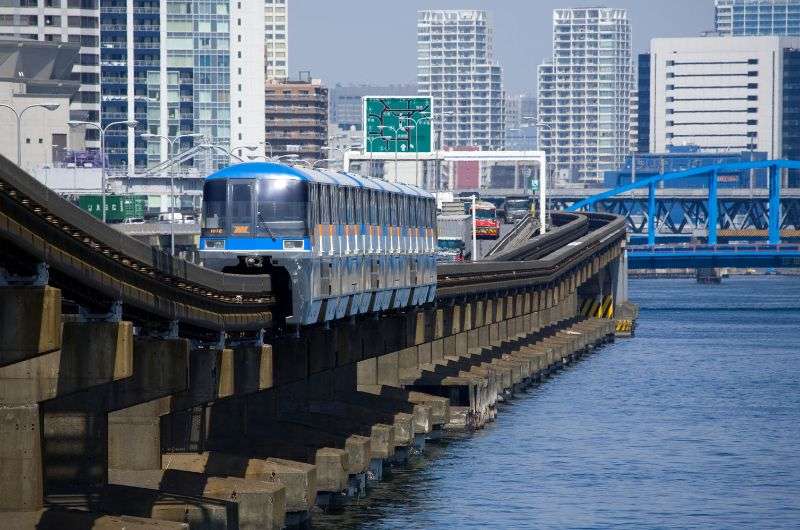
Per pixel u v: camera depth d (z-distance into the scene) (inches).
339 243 4665.4
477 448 6348.4
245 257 4281.5
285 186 4288.9
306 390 5895.7
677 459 6131.9
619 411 7765.8
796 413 7691.9
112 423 4212.6
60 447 3922.2
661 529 4746.6
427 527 4648.1
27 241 2674.7
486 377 7416.3
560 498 5216.5
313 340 5078.7
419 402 6628.9
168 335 3624.5
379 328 5890.8
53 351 2849.4
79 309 3250.5
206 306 3720.5
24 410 3250.5
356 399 6348.4
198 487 4094.5
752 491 5418.3
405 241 5698.8
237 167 4328.3
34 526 3238.2
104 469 3941.9
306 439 5098.4
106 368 3206.2
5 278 2849.4
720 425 7194.9
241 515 4035.4
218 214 4296.3
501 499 5162.4
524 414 7618.1
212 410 4923.7
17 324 2827.3
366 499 5113.2
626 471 5807.1
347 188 4820.4
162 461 4434.1
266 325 4229.8
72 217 2866.6
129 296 3196.4
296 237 4274.1
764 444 6569.9
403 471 5723.4
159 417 4210.1
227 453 4579.2
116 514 3762.3
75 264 2906.0
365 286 5029.5
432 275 6284.5
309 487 4451.3
